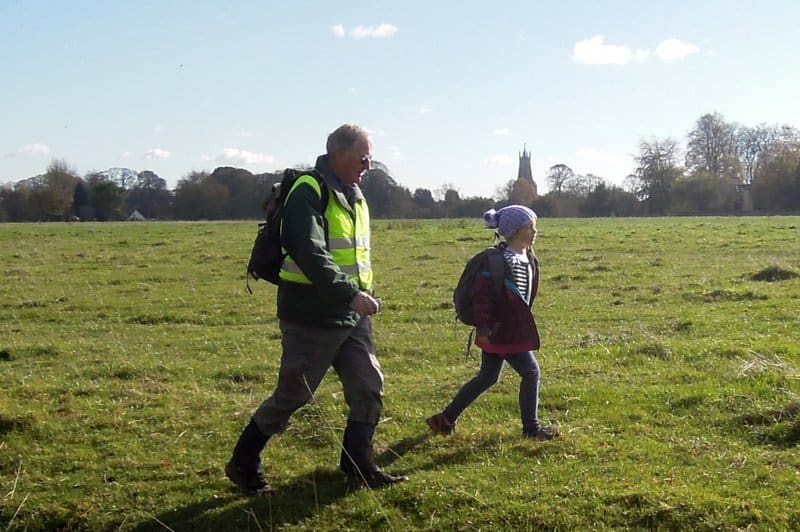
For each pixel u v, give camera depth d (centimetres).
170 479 647
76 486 639
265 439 597
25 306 1761
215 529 565
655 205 8344
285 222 556
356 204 591
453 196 8331
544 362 1000
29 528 586
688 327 1252
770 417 714
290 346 576
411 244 3234
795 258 2298
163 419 797
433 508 564
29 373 1077
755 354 978
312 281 544
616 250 2725
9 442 734
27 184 8881
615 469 616
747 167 8950
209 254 2892
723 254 2491
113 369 1068
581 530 529
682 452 654
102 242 3694
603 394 831
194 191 8781
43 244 3659
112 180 9419
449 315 1504
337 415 775
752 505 542
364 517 561
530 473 613
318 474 636
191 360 1145
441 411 780
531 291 706
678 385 861
